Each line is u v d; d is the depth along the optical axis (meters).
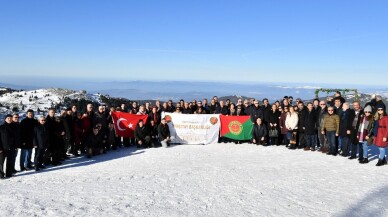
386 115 12.75
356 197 8.77
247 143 19.05
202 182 10.54
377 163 12.80
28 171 12.94
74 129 15.67
